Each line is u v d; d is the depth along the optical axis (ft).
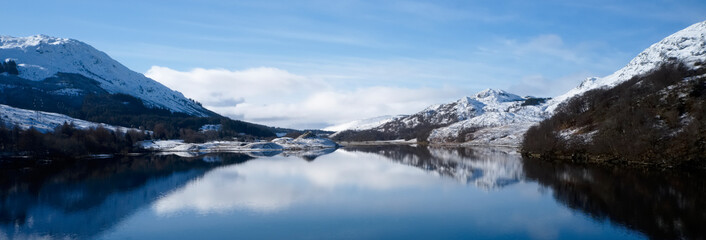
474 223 116.16
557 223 115.14
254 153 513.86
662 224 112.47
